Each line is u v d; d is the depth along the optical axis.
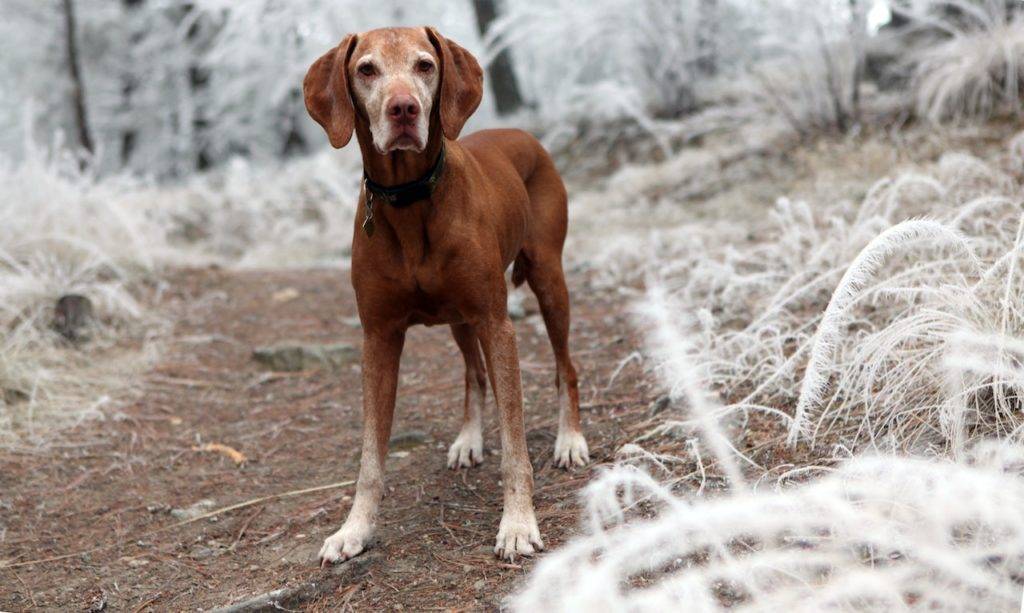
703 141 7.95
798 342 3.37
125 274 5.76
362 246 2.56
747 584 1.92
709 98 8.72
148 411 3.98
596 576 1.95
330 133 2.47
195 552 2.73
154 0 15.23
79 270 5.24
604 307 4.89
